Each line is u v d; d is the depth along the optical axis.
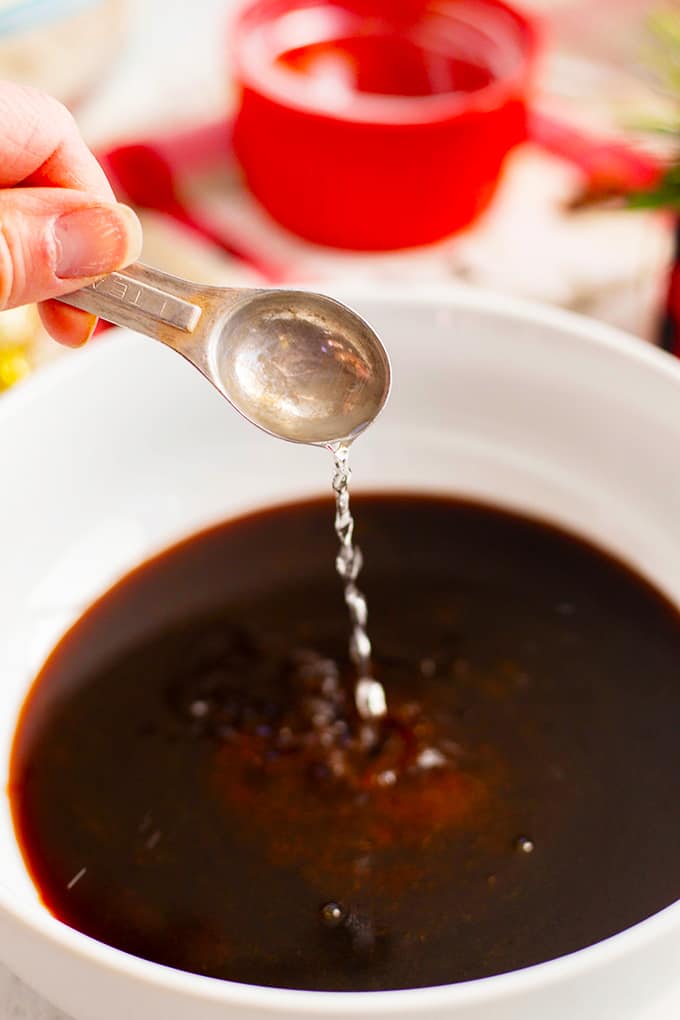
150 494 0.54
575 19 0.78
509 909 0.46
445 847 0.47
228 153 0.66
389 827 0.47
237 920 0.46
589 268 0.63
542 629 0.51
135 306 0.47
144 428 0.53
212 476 0.54
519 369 0.53
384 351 0.47
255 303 0.47
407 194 0.62
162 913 0.46
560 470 0.54
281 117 0.60
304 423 0.47
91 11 0.63
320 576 0.53
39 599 0.52
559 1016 0.41
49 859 0.47
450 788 0.48
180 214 0.64
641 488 0.53
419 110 0.60
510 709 0.50
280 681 0.51
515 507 0.54
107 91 0.69
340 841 0.47
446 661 0.51
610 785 0.48
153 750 0.49
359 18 0.64
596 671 0.50
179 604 0.52
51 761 0.49
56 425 0.52
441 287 0.54
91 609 0.52
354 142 0.60
